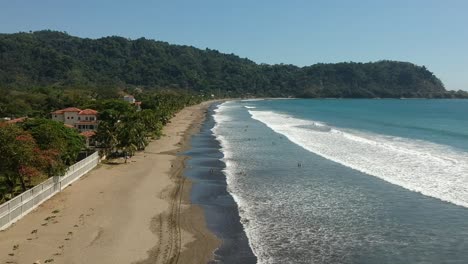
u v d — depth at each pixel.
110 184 51.44
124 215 40.00
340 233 35.19
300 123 131.00
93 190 48.47
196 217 39.97
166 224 37.91
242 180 54.03
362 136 94.50
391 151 71.88
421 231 35.12
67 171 49.72
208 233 35.84
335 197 45.25
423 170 56.12
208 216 40.25
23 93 162.75
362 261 29.98
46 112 119.31
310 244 33.16
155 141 89.62
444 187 47.56
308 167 60.53
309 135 97.50
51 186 45.16
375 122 134.00
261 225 37.59
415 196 44.62
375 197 44.75
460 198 43.47
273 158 68.50
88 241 33.47
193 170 60.56
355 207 41.69
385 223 37.12
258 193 47.84
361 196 45.28
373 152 71.44
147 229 36.56
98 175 56.16
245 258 30.91
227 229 36.78
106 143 70.81
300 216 39.62
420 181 50.47
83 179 53.66
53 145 48.81
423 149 73.75
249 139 92.88
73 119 99.50
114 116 94.62
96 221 38.06
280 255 31.33
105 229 36.19
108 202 43.97
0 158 41.50
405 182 50.16
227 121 141.25
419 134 97.88
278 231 36.03
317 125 123.25
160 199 45.72
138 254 31.39
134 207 42.56
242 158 69.31
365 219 38.28
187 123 134.25
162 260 30.48
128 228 36.62
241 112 194.25
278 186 50.53
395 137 92.06
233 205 43.59
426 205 41.62
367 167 59.06
